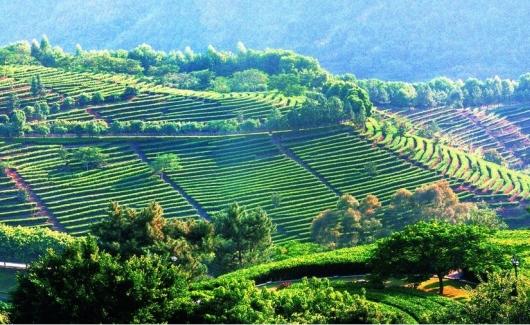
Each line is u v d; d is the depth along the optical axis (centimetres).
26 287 7900
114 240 11562
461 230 9662
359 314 7500
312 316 7569
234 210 12925
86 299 7556
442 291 9662
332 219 17600
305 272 10531
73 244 8325
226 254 12619
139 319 7538
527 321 7219
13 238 17612
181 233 12238
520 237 11350
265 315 7694
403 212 18462
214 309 7862
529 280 8744
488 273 8394
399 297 9069
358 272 10531
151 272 7931
